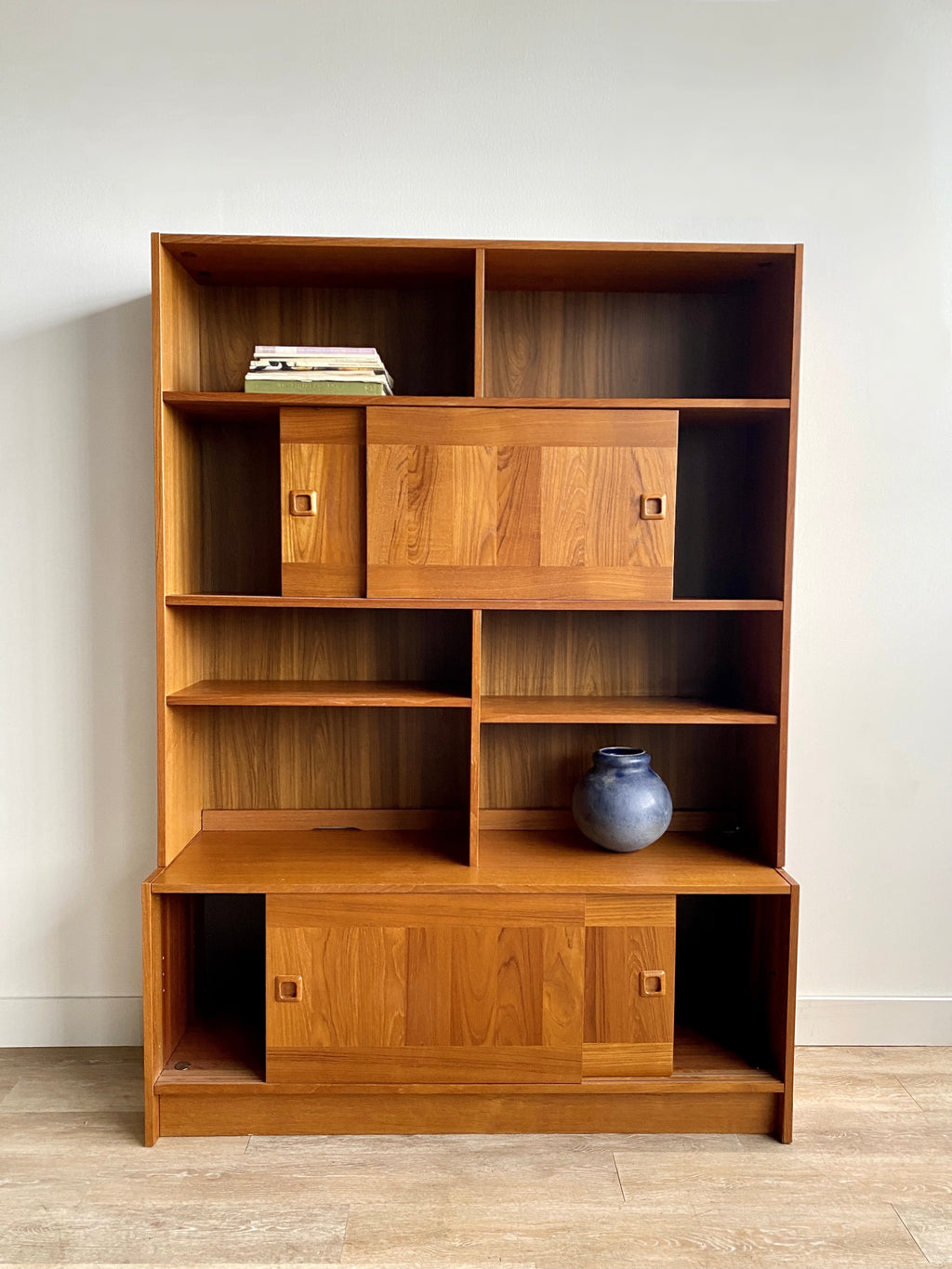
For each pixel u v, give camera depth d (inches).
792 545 69.6
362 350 69.5
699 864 73.0
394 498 69.0
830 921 83.6
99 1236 58.7
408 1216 60.8
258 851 75.0
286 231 78.9
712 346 80.0
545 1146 68.8
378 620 80.7
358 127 78.5
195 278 76.0
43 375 78.8
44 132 77.5
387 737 81.7
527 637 81.1
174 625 71.1
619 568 69.9
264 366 69.1
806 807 83.0
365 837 79.2
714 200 79.6
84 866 81.9
